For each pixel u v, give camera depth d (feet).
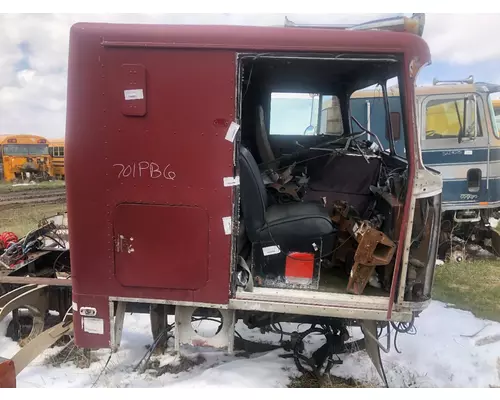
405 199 8.51
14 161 63.16
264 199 9.45
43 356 10.86
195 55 7.85
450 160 20.90
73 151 8.19
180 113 8.00
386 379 9.81
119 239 8.42
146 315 13.34
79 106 8.06
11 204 37.35
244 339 11.66
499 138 20.95
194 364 10.72
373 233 8.57
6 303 10.62
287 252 9.20
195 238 8.30
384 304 8.52
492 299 15.96
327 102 14.17
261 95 13.17
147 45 7.80
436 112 20.92
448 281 17.83
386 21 7.94
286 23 9.07
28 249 13.51
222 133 8.01
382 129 15.30
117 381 9.76
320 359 10.30
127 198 8.27
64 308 11.80
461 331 13.05
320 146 12.70
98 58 7.91
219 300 8.46
